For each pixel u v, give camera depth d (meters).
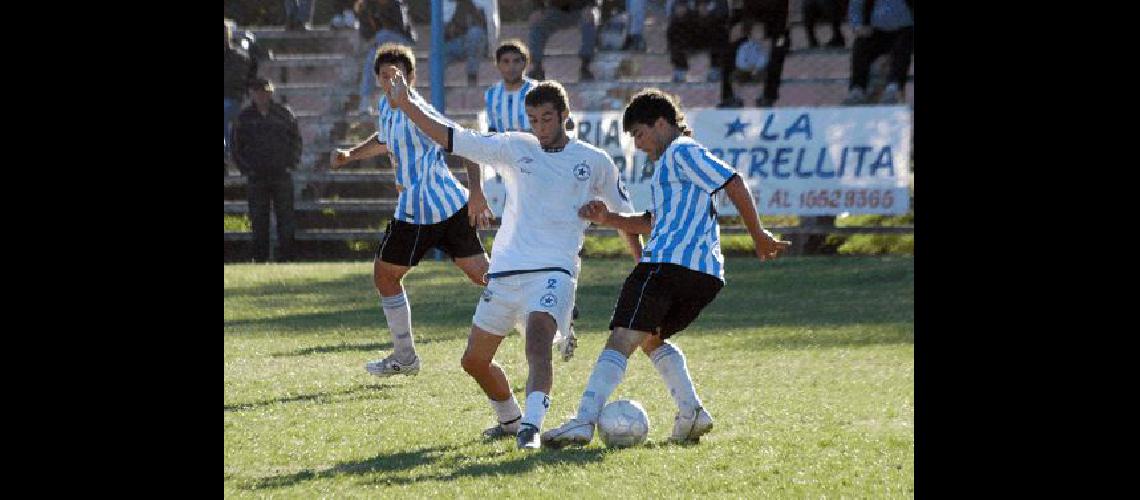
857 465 20.48
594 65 71.88
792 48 71.69
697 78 74.12
